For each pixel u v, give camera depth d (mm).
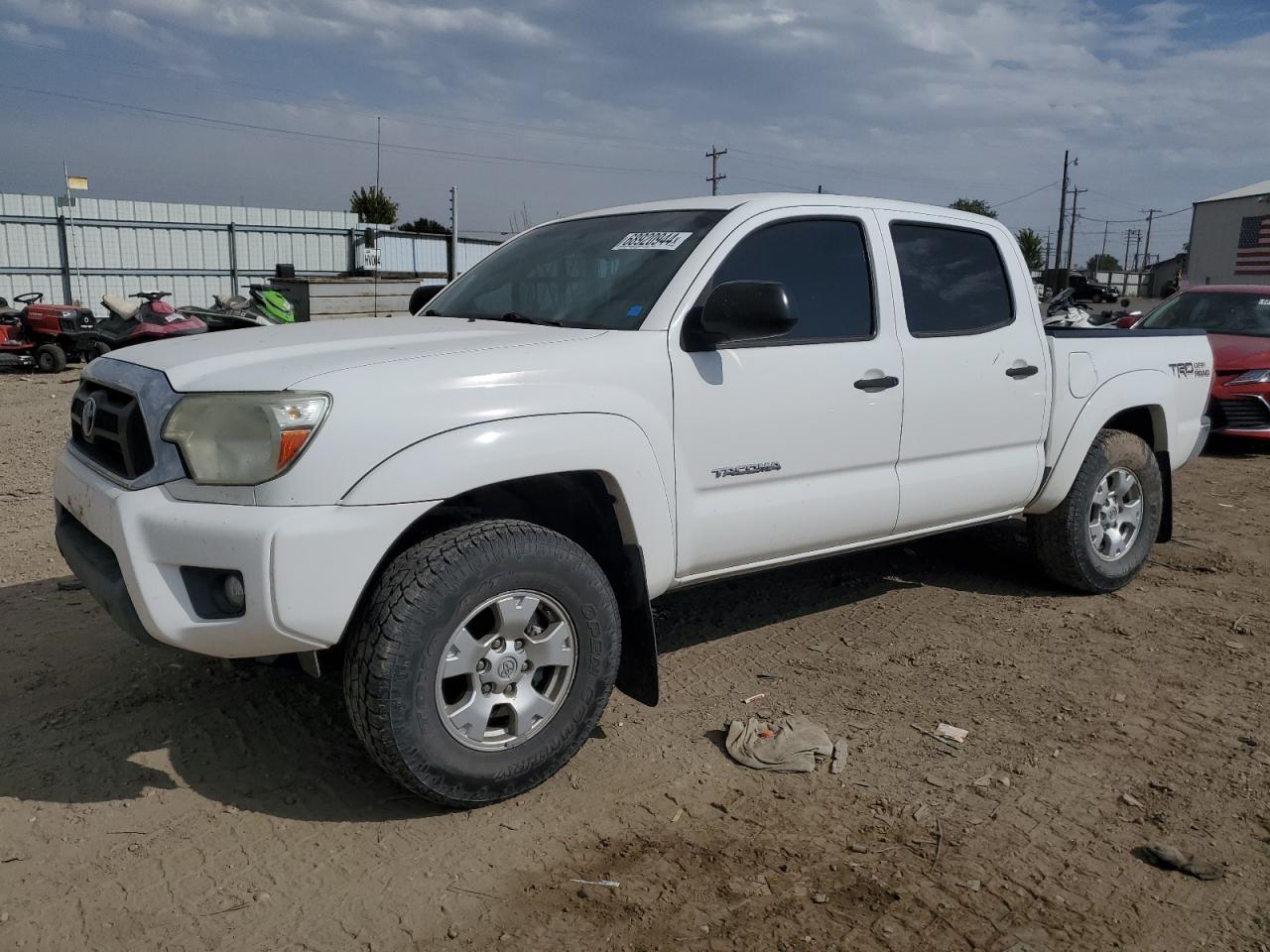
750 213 3820
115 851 2848
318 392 2777
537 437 3047
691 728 3693
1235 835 3053
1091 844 2992
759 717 3773
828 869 2848
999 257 4707
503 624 3004
